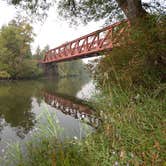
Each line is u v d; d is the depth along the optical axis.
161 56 3.91
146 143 2.18
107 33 6.27
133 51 4.11
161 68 3.95
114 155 2.12
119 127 2.72
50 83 28.34
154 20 4.25
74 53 21.19
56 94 14.23
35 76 41.81
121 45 4.45
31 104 9.58
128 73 3.99
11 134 5.00
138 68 3.95
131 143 2.37
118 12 7.10
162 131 2.30
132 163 1.93
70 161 2.30
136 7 4.87
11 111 7.90
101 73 4.82
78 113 7.02
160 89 3.33
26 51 37.81
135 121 2.77
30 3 6.98
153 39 3.89
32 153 2.72
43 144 2.72
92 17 7.52
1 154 3.52
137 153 2.09
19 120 6.45
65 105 9.40
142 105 3.20
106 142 2.51
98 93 4.70
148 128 2.53
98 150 2.36
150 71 3.96
